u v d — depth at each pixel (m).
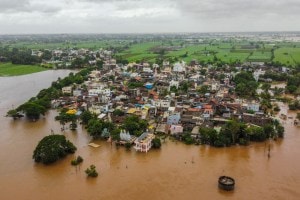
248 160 146.00
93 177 130.25
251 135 169.25
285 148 160.00
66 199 114.75
